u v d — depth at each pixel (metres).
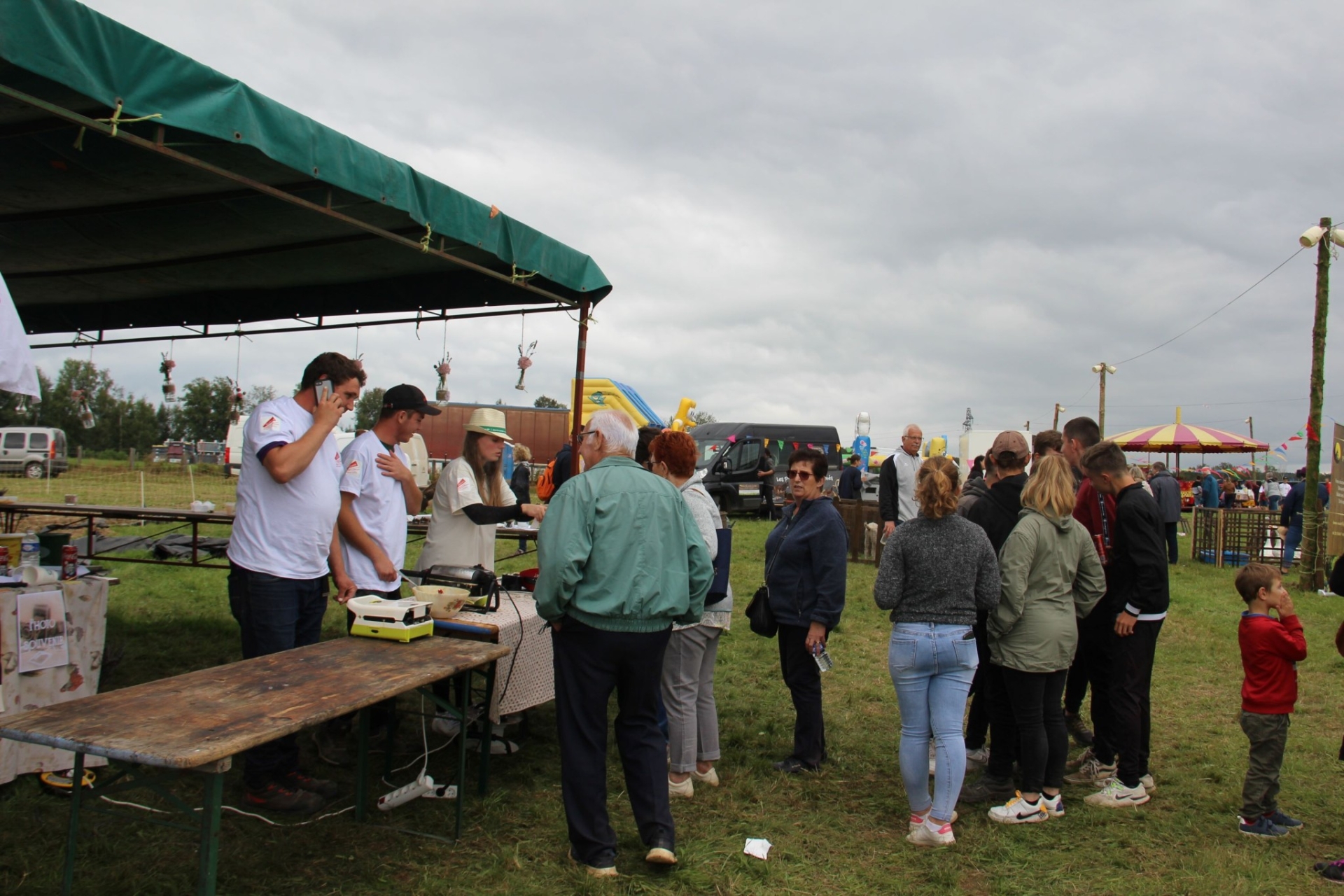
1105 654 4.41
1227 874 3.43
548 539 3.16
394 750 4.59
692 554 3.36
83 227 5.58
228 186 4.75
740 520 20.56
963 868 3.53
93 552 8.43
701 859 3.47
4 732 2.29
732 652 7.10
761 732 5.18
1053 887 3.38
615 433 3.40
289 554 3.63
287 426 3.58
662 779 3.36
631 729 3.36
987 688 4.30
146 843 3.30
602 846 3.28
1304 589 11.61
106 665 4.48
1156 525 4.03
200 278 7.04
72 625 3.71
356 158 4.02
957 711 3.67
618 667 3.28
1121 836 3.82
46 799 3.60
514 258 5.20
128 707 2.52
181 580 9.46
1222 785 4.45
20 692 3.48
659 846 3.28
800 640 4.45
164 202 5.09
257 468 3.62
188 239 5.88
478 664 3.27
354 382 3.72
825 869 3.47
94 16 2.90
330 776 4.17
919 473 3.78
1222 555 13.89
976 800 4.19
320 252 6.17
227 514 7.25
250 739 2.26
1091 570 4.00
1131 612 4.05
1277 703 3.83
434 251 4.82
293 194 4.49
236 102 3.40
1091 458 4.15
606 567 3.18
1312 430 11.71
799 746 4.54
